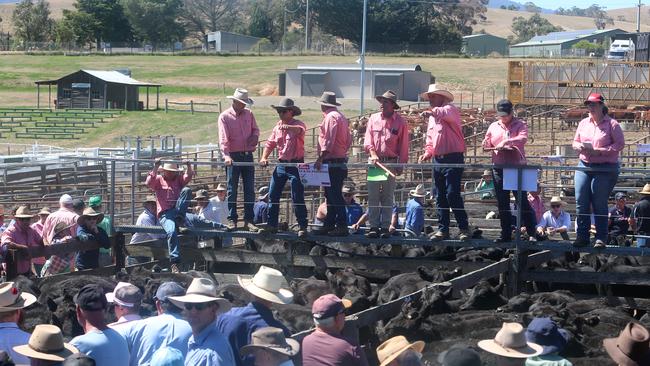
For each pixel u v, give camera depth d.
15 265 13.83
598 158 13.06
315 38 137.62
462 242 13.98
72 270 16.56
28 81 94.69
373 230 14.35
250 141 14.87
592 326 11.74
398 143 14.20
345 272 13.91
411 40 128.62
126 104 70.62
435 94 13.66
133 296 8.84
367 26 127.88
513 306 12.55
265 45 126.31
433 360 11.09
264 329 7.40
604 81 59.53
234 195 14.88
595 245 13.34
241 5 170.50
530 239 14.05
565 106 59.59
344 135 14.20
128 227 15.88
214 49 135.62
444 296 12.26
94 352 7.63
